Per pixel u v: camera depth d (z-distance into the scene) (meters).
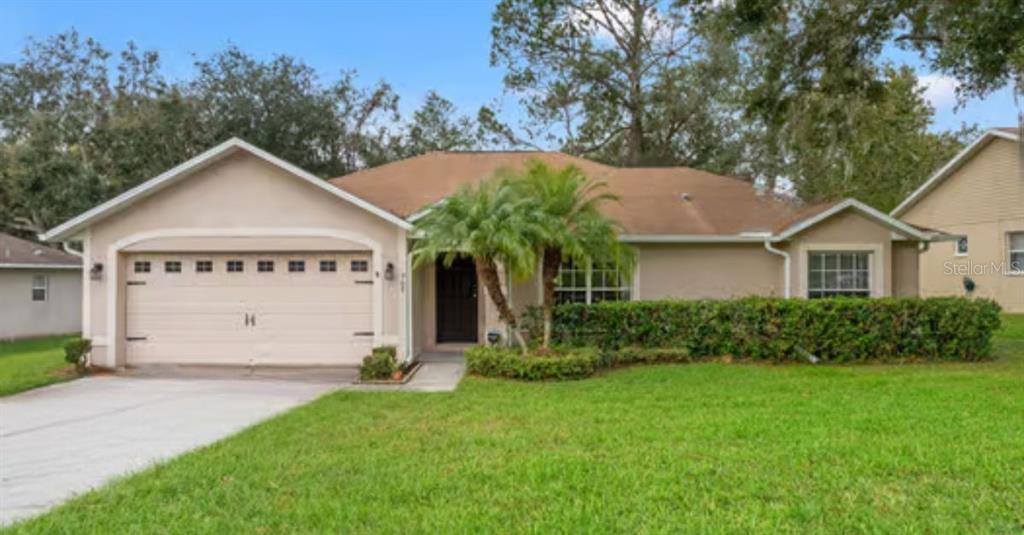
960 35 12.28
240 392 10.16
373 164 31.78
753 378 10.41
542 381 10.57
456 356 14.10
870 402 8.23
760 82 16.42
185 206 12.74
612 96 28.44
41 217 26.64
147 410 8.73
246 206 12.73
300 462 5.89
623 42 27.92
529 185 11.51
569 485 5.10
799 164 21.19
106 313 12.63
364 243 12.64
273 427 7.41
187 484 5.31
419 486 5.12
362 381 11.02
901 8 12.73
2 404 9.21
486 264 11.12
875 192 23.98
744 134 26.84
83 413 8.55
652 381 10.27
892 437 6.41
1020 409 7.68
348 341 12.77
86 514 4.69
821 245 13.85
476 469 5.56
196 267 12.94
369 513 4.57
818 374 10.78
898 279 14.76
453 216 10.81
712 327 12.47
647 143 29.05
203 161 12.44
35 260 20.25
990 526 4.23
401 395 9.49
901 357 12.26
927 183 24.11
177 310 12.91
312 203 12.73
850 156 14.34
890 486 5.01
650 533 4.17
